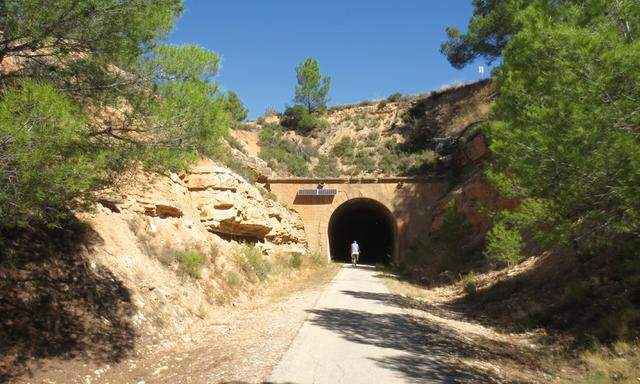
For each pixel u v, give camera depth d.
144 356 6.78
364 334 8.74
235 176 18.22
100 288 7.82
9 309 5.99
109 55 6.11
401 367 6.52
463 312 13.54
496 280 15.76
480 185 23.28
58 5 4.91
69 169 4.58
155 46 6.58
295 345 7.47
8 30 5.05
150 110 6.32
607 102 5.97
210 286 11.64
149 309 8.34
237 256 15.06
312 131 50.97
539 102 8.10
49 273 7.14
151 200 12.11
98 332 6.79
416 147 42.78
